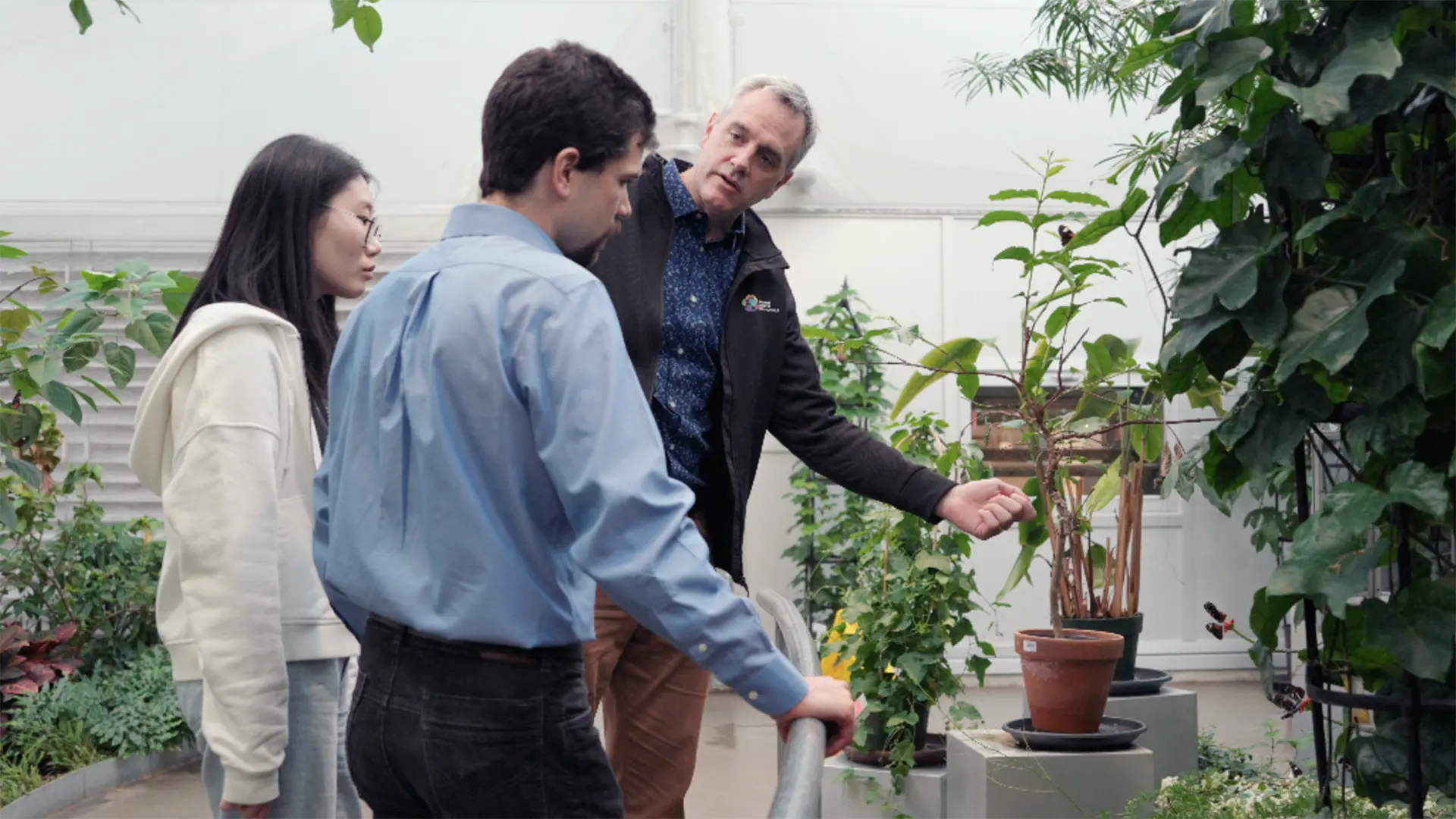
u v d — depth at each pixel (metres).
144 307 3.33
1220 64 1.69
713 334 2.27
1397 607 1.60
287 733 1.63
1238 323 1.80
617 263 2.19
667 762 2.29
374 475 1.30
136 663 5.37
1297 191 1.71
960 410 6.79
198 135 6.59
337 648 1.76
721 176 2.19
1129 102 6.91
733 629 1.13
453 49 6.62
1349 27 1.65
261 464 1.64
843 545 6.34
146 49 6.57
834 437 2.32
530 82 1.30
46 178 6.54
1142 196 2.14
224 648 1.58
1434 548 1.73
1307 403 1.74
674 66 6.63
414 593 1.24
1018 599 6.85
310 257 1.83
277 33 6.59
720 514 2.31
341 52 6.61
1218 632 3.47
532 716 1.23
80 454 6.54
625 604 1.14
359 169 1.89
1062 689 3.06
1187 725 3.82
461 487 1.21
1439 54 1.63
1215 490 1.95
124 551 5.66
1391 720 1.84
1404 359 1.61
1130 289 6.88
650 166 2.28
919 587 3.67
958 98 6.92
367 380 1.33
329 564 1.33
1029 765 2.98
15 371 3.57
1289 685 3.43
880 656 3.68
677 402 2.23
